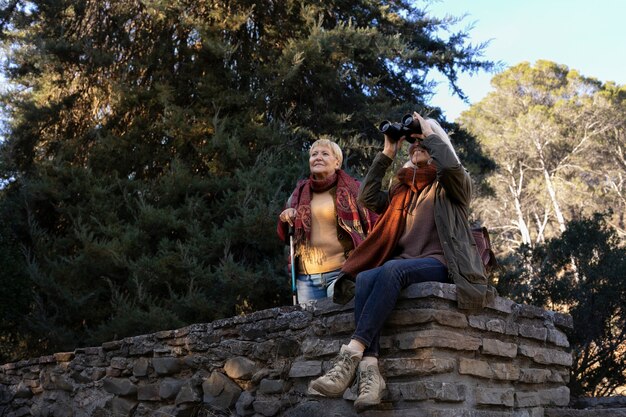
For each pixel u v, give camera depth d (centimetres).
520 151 3841
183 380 510
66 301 1084
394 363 351
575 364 1002
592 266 1063
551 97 4141
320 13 1323
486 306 382
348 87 1378
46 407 629
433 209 376
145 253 1107
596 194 3666
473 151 1509
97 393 578
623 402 618
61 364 627
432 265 362
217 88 1220
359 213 470
